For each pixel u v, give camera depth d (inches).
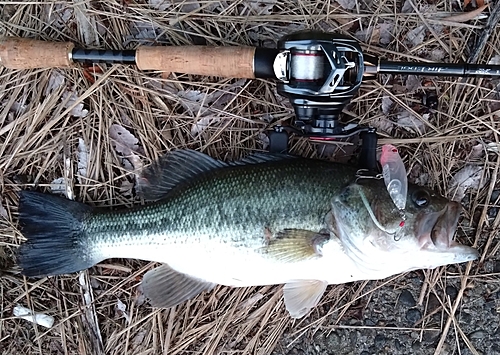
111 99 19.7
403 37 19.4
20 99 19.6
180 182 18.9
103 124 19.8
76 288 20.3
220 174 17.9
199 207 17.8
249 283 18.3
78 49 17.7
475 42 19.3
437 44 19.4
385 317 20.5
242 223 17.5
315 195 17.2
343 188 17.1
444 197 17.9
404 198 16.8
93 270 20.3
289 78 16.0
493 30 19.1
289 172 17.4
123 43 19.5
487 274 20.1
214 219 17.7
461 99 19.5
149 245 18.4
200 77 19.6
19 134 19.7
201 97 19.7
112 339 20.3
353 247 17.2
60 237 18.9
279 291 20.4
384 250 17.0
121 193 20.2
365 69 16.6
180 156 19.0
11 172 19.8
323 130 16.8
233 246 17.6
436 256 17.0
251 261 17.6
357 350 20.5
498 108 19.6
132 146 19.9
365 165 17.8
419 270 20.4
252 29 19.3
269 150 18.8
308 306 18.7
